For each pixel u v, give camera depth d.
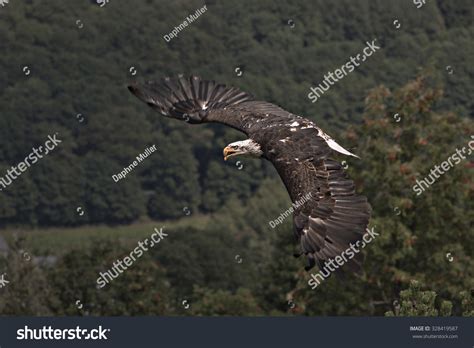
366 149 30.92
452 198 31.28
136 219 60.22
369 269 29.22
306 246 8.80
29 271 32.59
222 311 34.84
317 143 10.18
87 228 59.06
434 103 31.50
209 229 54.06
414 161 30.91
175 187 61.34
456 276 30.47
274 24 56.47
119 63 62.28
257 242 54.75
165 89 11.98
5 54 63.78
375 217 29.66
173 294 38.53
